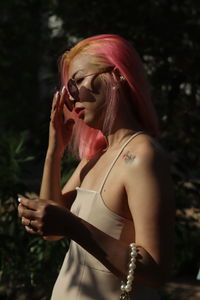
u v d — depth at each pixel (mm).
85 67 1936
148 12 4727
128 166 1811
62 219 1753
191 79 4363
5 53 7027
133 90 1908
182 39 4727
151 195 1746
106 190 1854
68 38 4922
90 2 4906
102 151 2062
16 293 3809
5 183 3797
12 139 4008
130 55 1923
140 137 1877
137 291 1818
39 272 3629
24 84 8352
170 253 1744
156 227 1729
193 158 4445
